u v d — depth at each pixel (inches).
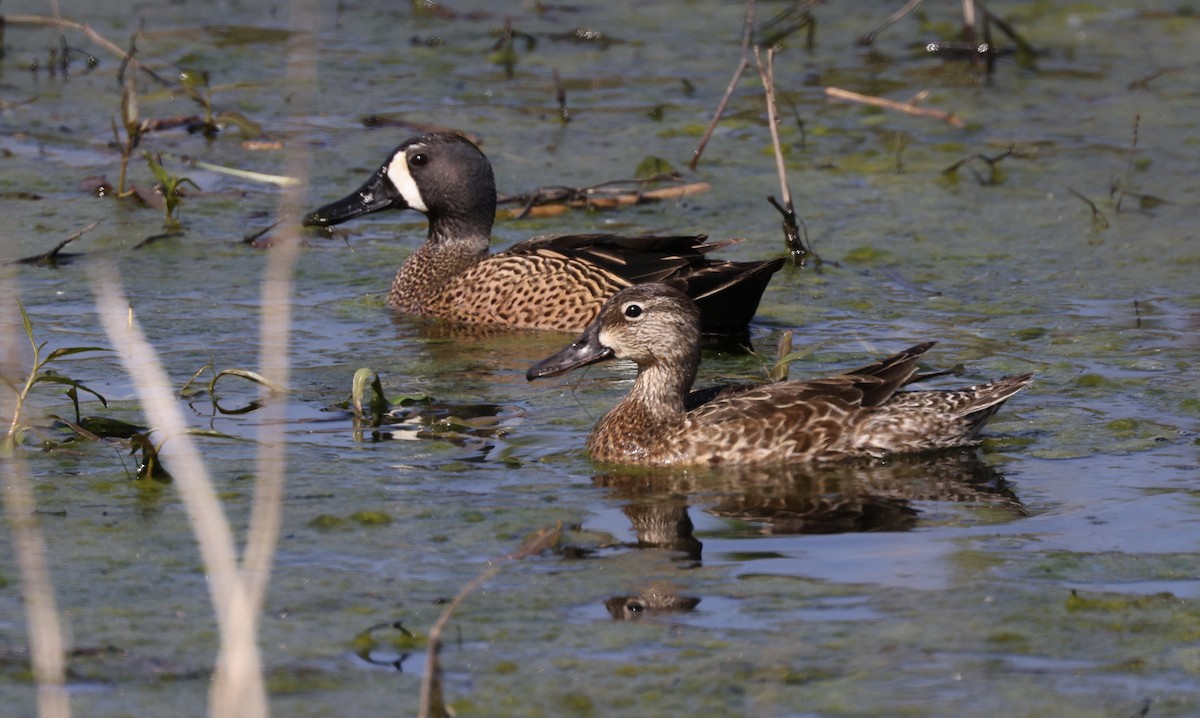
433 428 533.0
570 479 490.0
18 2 1220.5
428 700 323.3
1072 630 380.5
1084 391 565.9
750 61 1131.9
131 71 927.7
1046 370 589.9
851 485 483.8
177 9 1229.1
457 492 474.6
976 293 701.3
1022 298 692.1
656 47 1168.8
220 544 320.5
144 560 423.8
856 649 371.9
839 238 786.2
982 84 1077.8
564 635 380.8
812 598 399.2
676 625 385.4
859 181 886.4
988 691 351.6
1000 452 510.6
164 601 399.5
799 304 688.4
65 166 885.2
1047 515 453.4
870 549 430.9
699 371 600.7
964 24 1147.3
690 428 506.3
